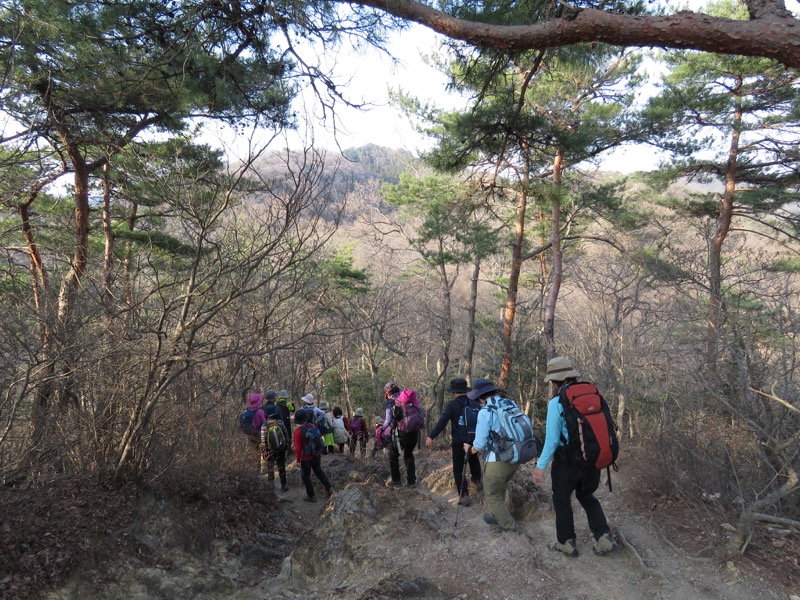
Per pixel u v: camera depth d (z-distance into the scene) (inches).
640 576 166.6
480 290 1334.9
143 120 375.2
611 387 377.1
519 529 204.2
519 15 218.4
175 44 261.4
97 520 216.2
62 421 228.2
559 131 346.3
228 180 245.0
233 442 303.7
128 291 238.4
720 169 641.6
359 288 887.1
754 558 169.2
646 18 154.9
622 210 633.0
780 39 139.0
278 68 288.7
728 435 207.8
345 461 433.4
